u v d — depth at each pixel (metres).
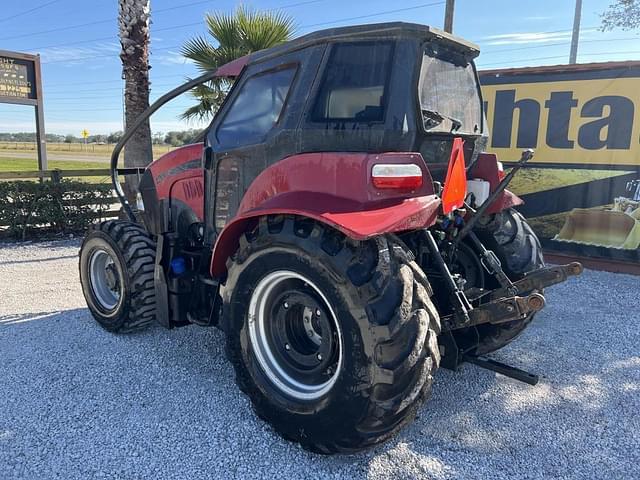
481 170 3.23
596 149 6.36
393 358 2.16
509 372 2.88
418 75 2.44
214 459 2.49
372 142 2.44
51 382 3.25
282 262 2.46
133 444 2.60
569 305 5.02
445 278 2.62
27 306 4.86
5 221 8.15
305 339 2.68
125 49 8.36
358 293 2.21
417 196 2.42
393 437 2.53
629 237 6.23
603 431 2.79
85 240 4.17
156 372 3.39
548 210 6.71
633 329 4.36
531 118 6.71
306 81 2.69
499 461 2.51
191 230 3.69
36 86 9.95
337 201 2.35
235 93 3.16
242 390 2.79
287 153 2.74
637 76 6.04
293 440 2.55
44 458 2.49
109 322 4.02
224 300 2.78
